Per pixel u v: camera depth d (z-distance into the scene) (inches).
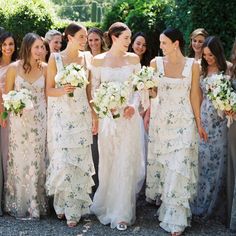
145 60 263.7
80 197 208.4
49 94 209.2
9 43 229.0
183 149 199.2
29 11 460.1
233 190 211.6
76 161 205.6
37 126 217.8
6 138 222.8
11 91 207.5
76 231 203.6
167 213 202.5
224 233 205.6
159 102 206.5
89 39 256.1
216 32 292.2
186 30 307.0
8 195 222.5
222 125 219.6
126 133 209.5
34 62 217.5
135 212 219.9
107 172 215.3
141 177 233.9
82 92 209.2
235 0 288.7
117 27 209.9
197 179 208.1
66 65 210.4
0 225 209.3
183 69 202.4
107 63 211.3
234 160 210.2
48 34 259.4
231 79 209.6
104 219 212.7
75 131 206.1
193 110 203.8
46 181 214.8
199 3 292.5
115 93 197.9
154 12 362.9
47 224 211.2
